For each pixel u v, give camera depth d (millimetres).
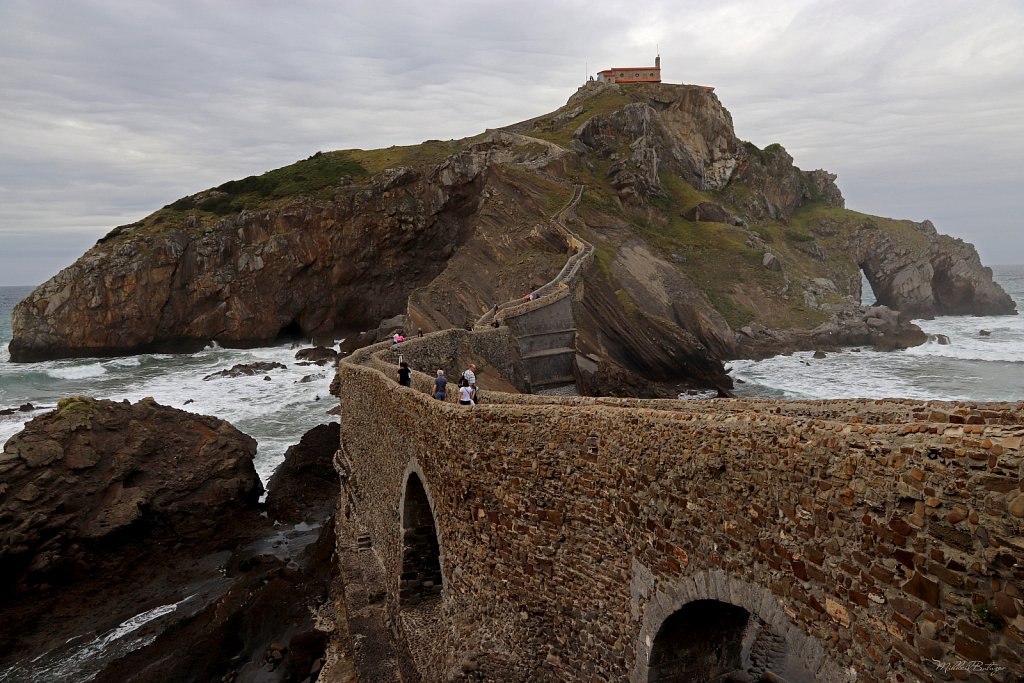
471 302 62875
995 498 4949
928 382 47656
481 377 36000
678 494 8000
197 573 25750
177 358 78625
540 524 10469
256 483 32594
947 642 5242
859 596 5973
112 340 81438
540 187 78000
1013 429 5199
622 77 124625
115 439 30359
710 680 9062
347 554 20609
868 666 5871
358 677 15328
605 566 9289
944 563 5285
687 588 7871
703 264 76938
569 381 48312
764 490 6938
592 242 68750
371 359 25875
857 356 61844
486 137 118688
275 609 21562
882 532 5793
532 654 10727
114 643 20844
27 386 59375
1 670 19609
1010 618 4801
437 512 13734
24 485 26422
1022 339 68500
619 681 9094
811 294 74500
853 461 6074
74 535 25688
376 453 19406
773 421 7035
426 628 14828
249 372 63469
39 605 23312
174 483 29812
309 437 38469
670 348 54625
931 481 5418
